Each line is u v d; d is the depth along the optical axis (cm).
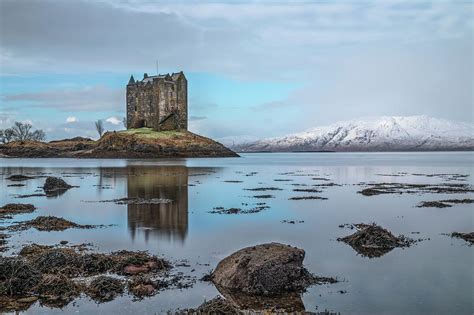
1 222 2431
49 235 2077
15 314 1158
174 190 4178
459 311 1173
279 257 1361
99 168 7962
